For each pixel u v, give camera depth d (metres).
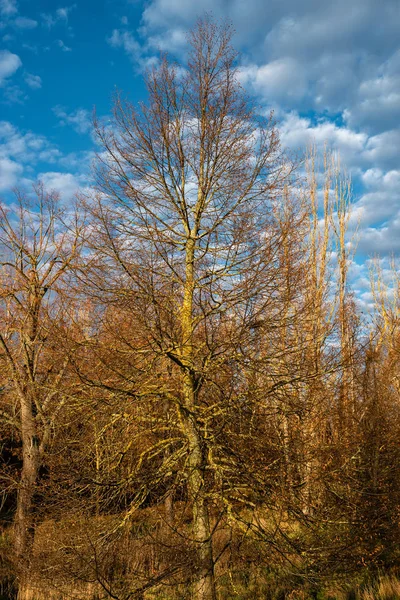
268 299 7.38
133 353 6.97
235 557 7.19
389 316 16.66
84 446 7.48
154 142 8.37
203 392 7.68
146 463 8.03
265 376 7.54
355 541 8.16
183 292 7.96
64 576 6.93
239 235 7.62
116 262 7.53
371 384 12.54
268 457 7.57
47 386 7.84
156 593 7.32
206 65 8.63
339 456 9.40
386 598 8.73
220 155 8.34
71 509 7.15
